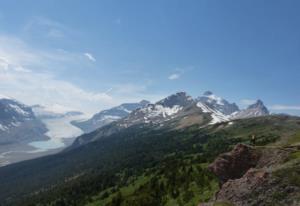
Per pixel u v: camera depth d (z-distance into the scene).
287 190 55.47
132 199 158.12
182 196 136.62
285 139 105.75
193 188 139.62
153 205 143.00
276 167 61.88
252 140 116.00
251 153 80.19
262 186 58.34
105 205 181.38
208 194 124.94
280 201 54.41
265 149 79.88
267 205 55.09
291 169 58.94
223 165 82.06
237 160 80.94
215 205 60.50
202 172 156.50
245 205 57.50
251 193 58.66
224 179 80.31
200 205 65.69
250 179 61.34
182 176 168.38
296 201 52.81
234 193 61.28
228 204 59.59
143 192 167.75
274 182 57.69
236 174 79.44
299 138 101.62
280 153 74.94
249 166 78.62
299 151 73.31
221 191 64.69
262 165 75.62
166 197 145.25
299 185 55.28
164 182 178.00
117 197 177.62
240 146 82.81
